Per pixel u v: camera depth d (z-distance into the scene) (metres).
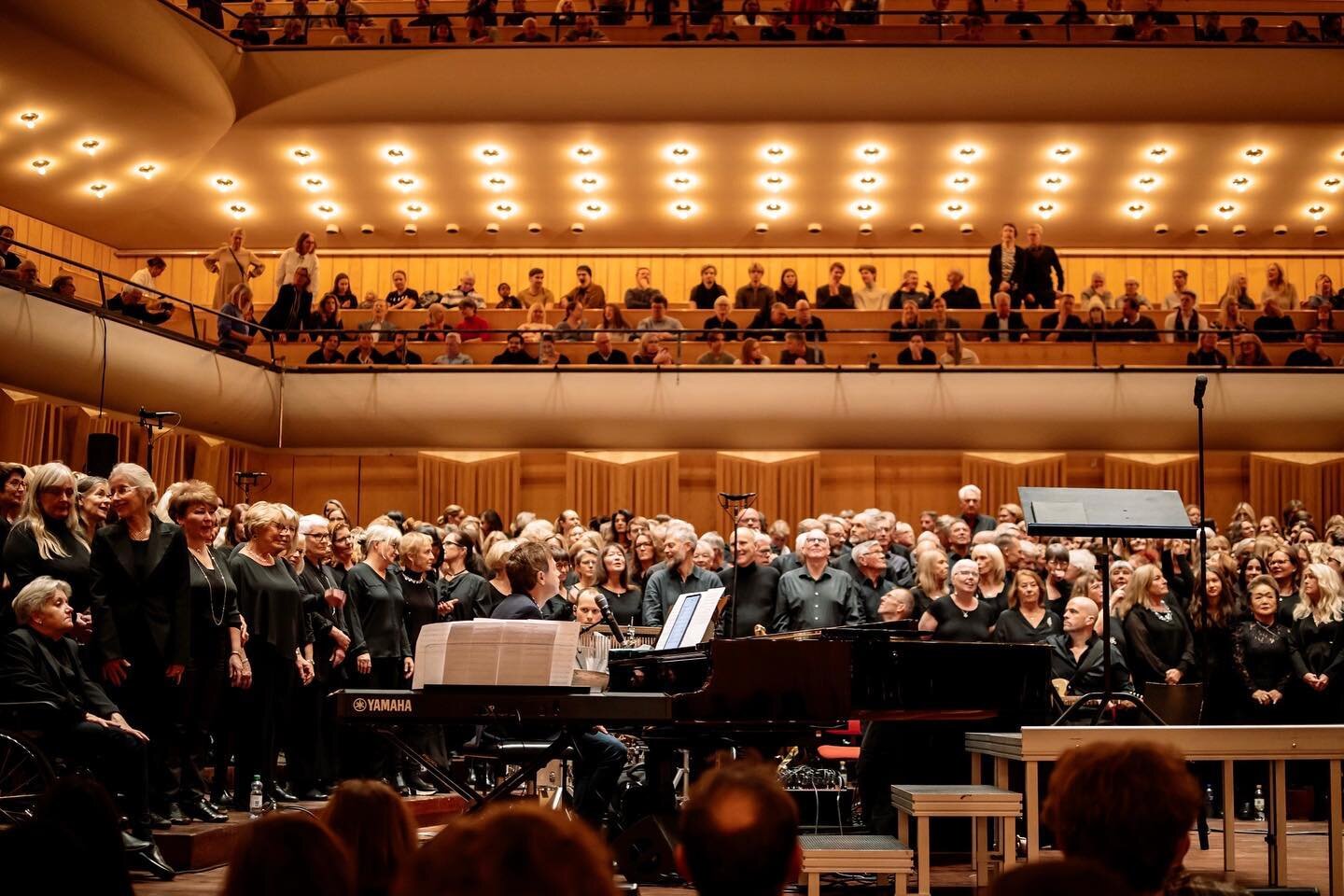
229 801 7.53
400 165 18.23
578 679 5.66
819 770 8.05
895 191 19.00
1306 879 6.20
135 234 19.86
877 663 5.78
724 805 1.92
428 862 1.30
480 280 20.78
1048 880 1.46
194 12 16.62
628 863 5.56
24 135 16.06
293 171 18.28
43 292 11.99
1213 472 15.64
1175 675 8.08
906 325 15.88
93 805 2.02
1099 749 2.17
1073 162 18.12
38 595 5.93
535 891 1.24
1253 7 19.12
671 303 20.72
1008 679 5.99
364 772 8.07
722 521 15.76
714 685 5.45
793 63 17.08
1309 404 15.31
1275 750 5.57
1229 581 8.86
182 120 16.45
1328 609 8.66
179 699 6.42
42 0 13.97
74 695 5.96
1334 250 20.36
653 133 17.48
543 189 18.97
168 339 13.72
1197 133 17.34
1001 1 18.33
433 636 5.27
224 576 6.80
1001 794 5.64
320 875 1.85
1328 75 16.95
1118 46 17.02
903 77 17.09
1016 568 9.31
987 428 15.48
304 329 15.89
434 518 15.74
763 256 20.81
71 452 12.66
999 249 16.84
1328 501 15.34
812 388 15.47
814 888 5.45
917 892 6.10
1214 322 16.58
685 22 17.20
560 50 17.11
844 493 15.80
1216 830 8.23
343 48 17.09
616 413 15.52
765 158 18.06
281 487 15.92
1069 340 15.85
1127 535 6.15
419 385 15.63
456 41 17.36
